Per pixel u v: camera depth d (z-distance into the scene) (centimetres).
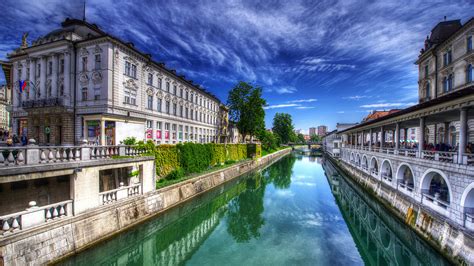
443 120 1931
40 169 864
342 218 1789
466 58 2011
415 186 1419
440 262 1041
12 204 973
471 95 1012
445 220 1045
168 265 1124
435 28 2655
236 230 1552
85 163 1045
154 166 1560
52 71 2670
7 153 820
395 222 1581
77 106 2542
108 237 1128
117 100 2492
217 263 1109
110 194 1209
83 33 2741
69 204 984
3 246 724
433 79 2527
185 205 1902
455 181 1045
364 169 2597
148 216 1444
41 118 2680
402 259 1203
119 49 2539
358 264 1105
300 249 1265
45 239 848
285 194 2531
